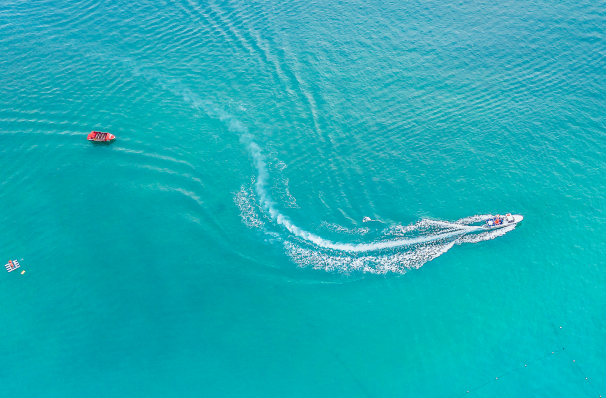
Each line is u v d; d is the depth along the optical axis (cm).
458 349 5344
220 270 5891
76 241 6119
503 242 6228
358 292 5728
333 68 8700
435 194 6769
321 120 7806
